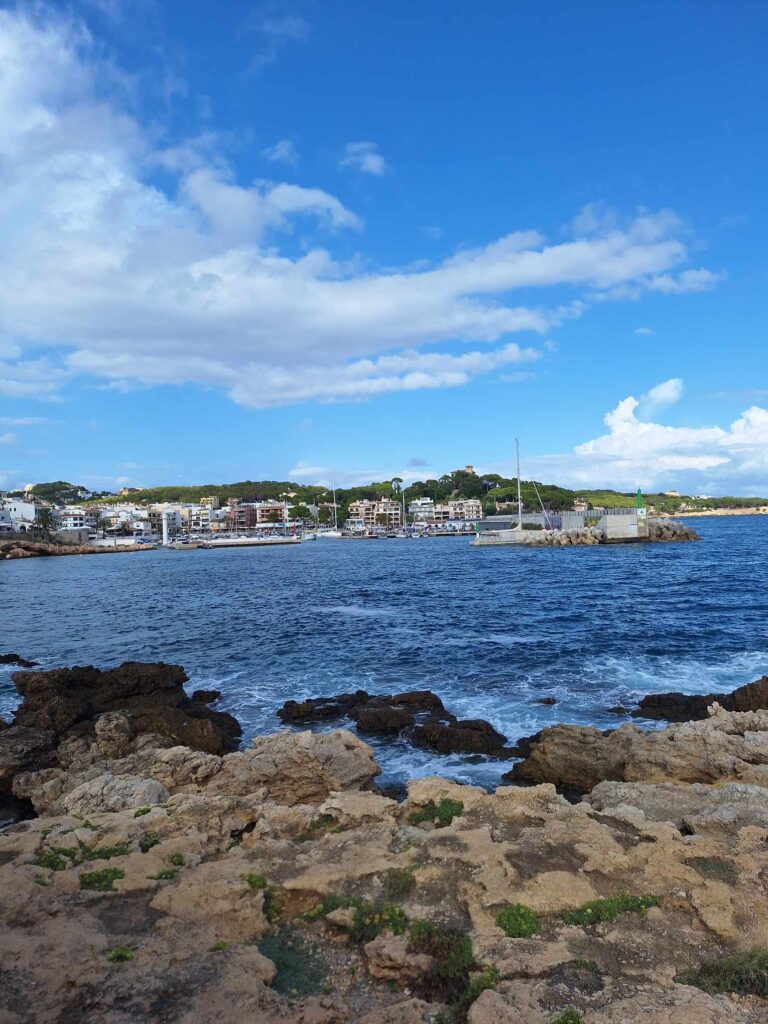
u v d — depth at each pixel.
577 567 86.25
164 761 19.16
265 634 43.22
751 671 30.70
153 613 55.00
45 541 176.00
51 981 8.06
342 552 148.12
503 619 45.91
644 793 15.34
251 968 8.50
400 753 22.61
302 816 13.91
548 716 25.45
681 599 52.53
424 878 10.66
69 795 17.22
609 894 9.93
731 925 9.02
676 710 24.81
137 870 11.13
